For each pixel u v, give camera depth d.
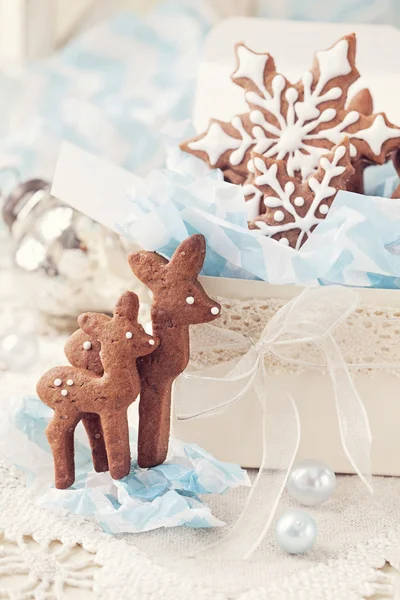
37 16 0.92
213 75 0.60
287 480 0.45
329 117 0.48
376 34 0.63
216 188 0.45
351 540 0.43
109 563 0.41
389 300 0.45
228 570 0.41
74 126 0.77
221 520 0.44
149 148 0.75
